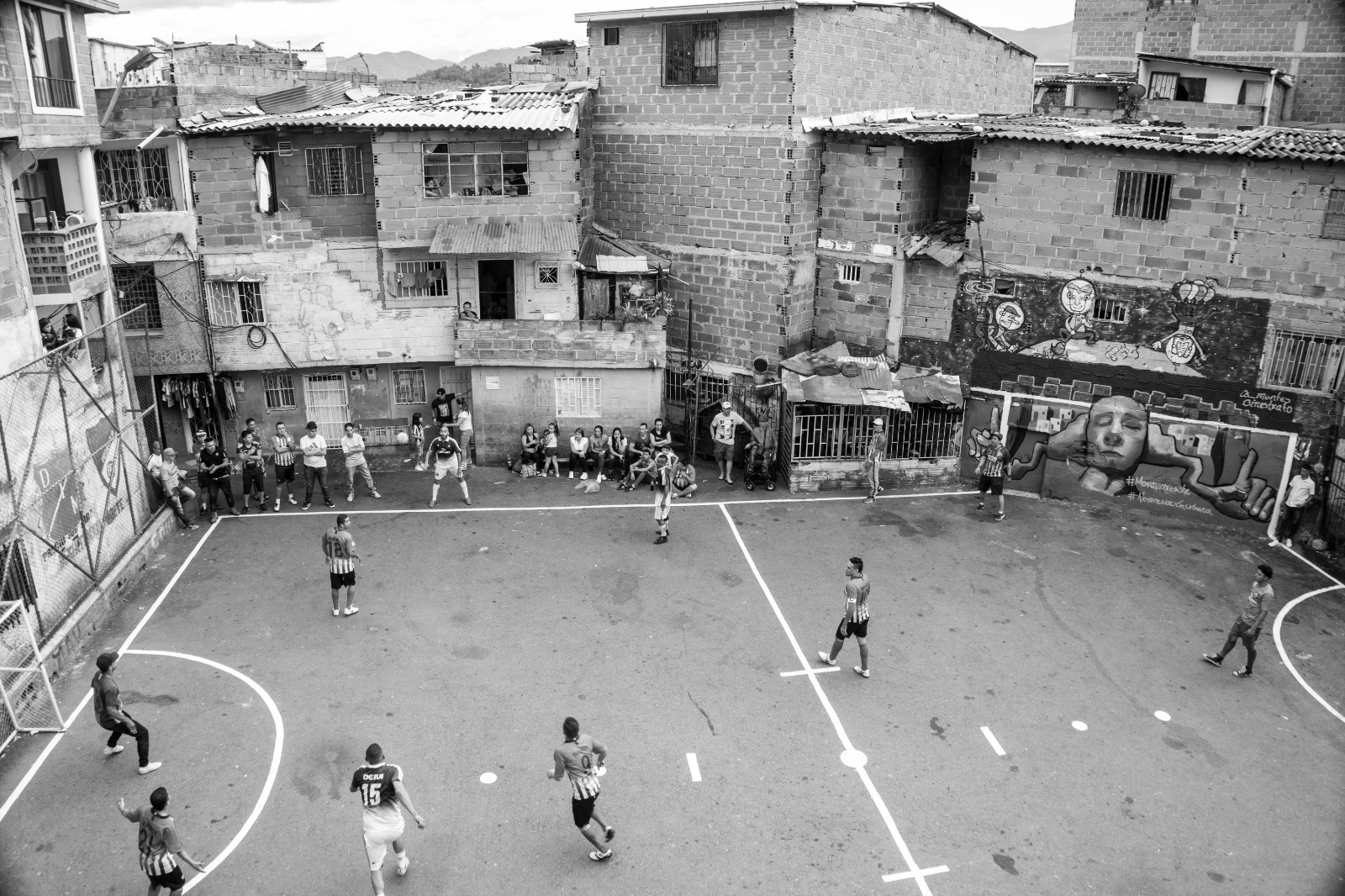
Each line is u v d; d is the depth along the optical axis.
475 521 22.05
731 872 12.17
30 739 14.52
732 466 25.33
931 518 22.42
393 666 16.39
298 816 12.99
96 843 12.51
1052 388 22.83
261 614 17.97
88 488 18.34
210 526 21.70
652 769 13.97
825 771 14.02
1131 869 12.38
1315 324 19.92
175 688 15.73
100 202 21.86
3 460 15.52
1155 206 20.89
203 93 23.36
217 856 12.27
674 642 17.20
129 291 23.31
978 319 23.20
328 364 24.64
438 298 24.52
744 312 25.05
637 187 25.83
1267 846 12.83
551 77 31.80
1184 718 15.42
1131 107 31.39
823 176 24.34
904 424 23.83
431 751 14.26
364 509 22.70
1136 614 18.45
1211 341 21.03
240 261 23.56
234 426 25.25
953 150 24.47
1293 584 19.61
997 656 16.98
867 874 12.20
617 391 24.83
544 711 15.23
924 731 14.93
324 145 23.19
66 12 18.03
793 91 22.81
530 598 18.62
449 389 25.67
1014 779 13.95
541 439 24.86
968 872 12.26
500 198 23.77
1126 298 21.59
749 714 15.26
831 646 17.16
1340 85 34.03
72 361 18.16
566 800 13.37
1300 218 19.59
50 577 16.67
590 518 22.27
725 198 24.52
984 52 30.16
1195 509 22.16
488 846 12.52
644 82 24.92
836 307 25.06
